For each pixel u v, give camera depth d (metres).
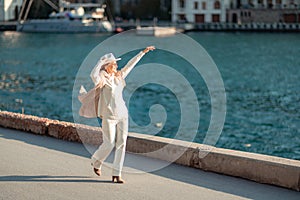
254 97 36.69
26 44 82.75
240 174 8.26
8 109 29.00
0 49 74.56
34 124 11.31
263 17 114.00
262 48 82.25
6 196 7.46
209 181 8.14
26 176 8.38
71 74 49.66
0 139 10.87
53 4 106.88
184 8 112.81
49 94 35.94
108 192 7.65
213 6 113.50
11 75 48.31
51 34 102.19
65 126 10.74
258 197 7.43
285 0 113.81
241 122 26.42
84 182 8.12
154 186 7.92
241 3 114.81
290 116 28.45
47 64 58.19
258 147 21.14
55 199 7.36
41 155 9.62
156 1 116.69
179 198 7.39
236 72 54.53
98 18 109.25
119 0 119.44
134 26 105.56
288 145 21.45
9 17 97.75
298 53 74.88
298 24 111.94
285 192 7.64
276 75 51.66
